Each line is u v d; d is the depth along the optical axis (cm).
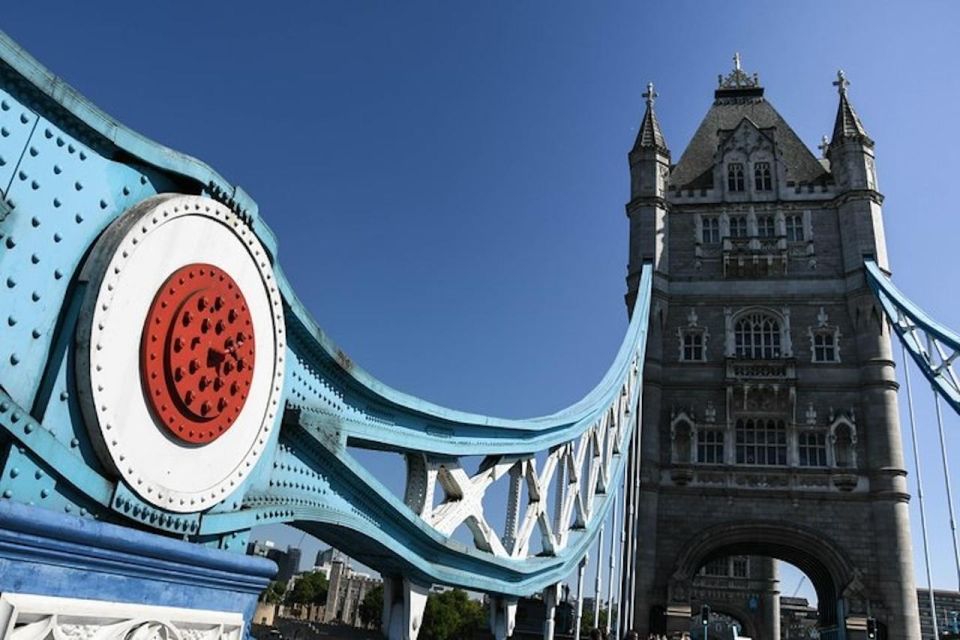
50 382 444
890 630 3859
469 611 9844
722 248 4931
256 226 613
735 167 5253
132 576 493
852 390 4428
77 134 469
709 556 4541
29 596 416
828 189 4994
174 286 519
